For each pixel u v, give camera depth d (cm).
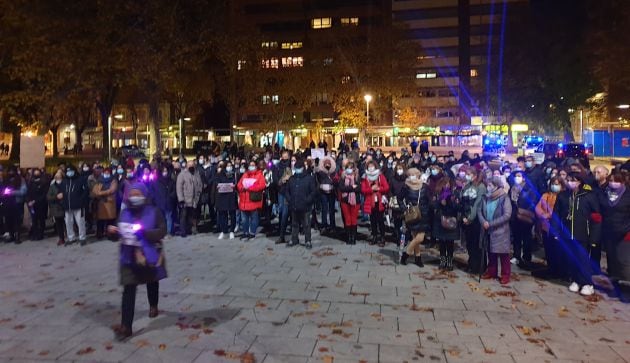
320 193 1272
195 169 1306
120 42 2097
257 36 3153
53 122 4328
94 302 707
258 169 1201
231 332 584
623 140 4344
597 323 623
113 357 516
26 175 1366
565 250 789
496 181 825
